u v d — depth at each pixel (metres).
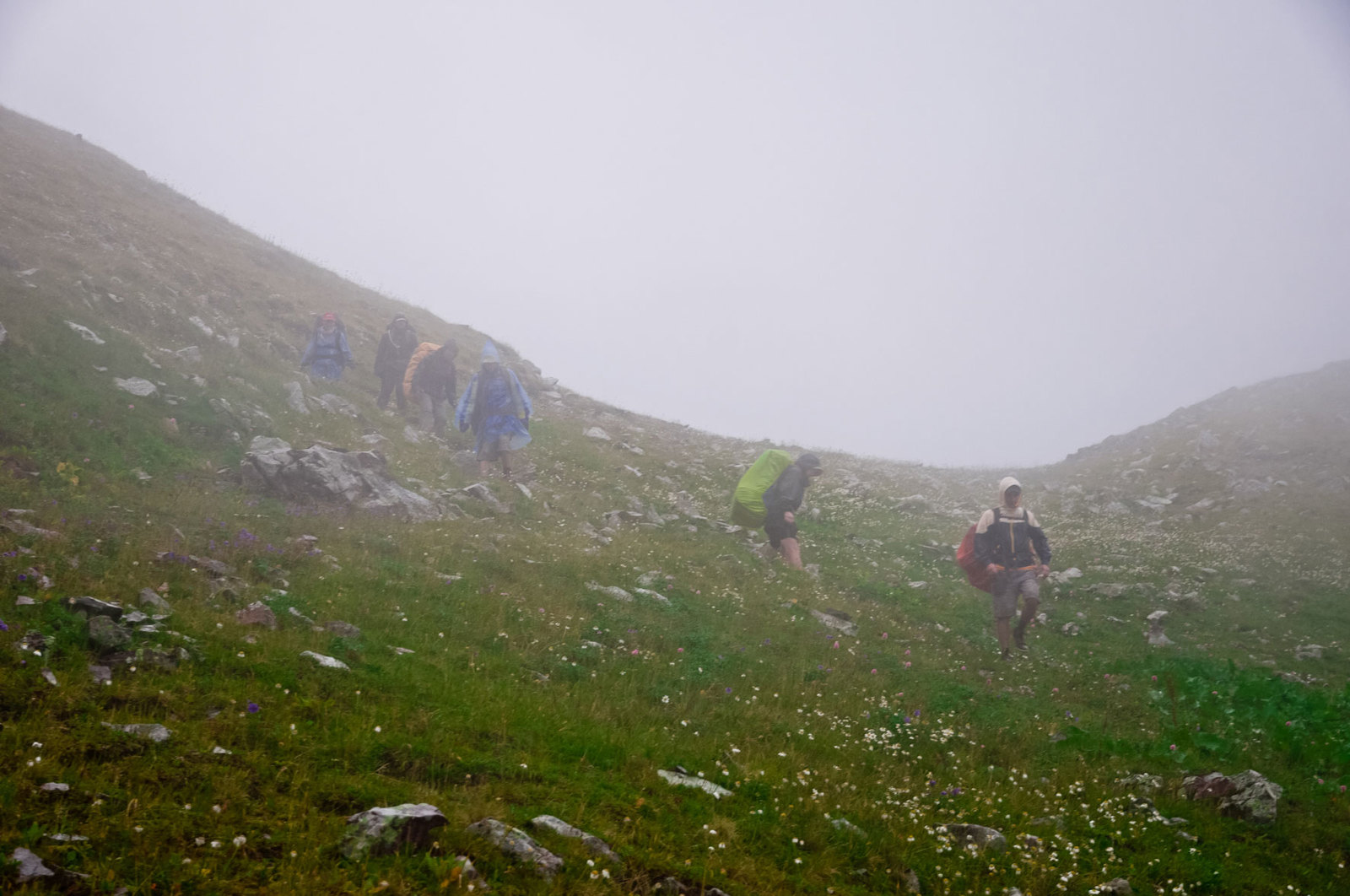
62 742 4.12
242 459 12.39
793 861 4.74
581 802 4.79
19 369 11.56
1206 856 5.82
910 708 8.46
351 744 4.82
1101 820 6.25
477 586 9.42
